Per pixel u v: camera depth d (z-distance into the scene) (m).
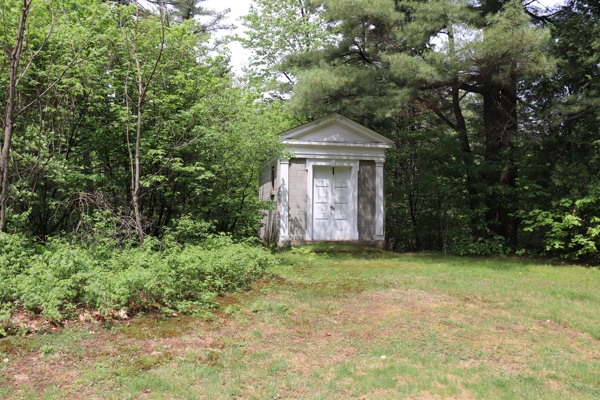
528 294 8.65
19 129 10.54
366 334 5.95
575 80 15.07
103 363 4.62
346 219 16.72
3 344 4.96
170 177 12.81
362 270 11.27
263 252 11.14
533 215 14.71
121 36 10.77
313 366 4.81
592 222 13.44
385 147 16.67
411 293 8.59
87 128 11.85
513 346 5.61
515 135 16.05
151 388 4.12
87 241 9.62
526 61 13.07
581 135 14.45
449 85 15.27
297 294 8.09
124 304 6.48
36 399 3.79
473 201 17.00
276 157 13.84
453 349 5.46
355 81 15.46
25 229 10.59
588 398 4.16
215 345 5.35
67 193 11.16
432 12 13.97
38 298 5.69
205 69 13.19
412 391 4.23
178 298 7.24
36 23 10.22
